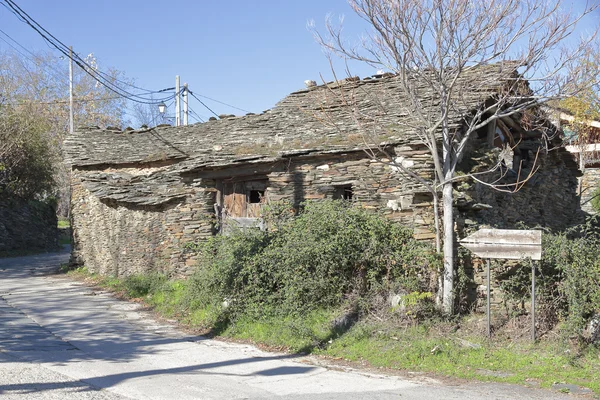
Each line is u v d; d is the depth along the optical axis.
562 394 6.22
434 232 9.78
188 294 11.40
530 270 8.44
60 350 8.36
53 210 30.50
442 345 7.89
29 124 27.77
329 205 10.54
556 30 8.74
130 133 17.00
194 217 13.64
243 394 6.23
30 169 27.45
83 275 17.09
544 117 11.12
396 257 9.49
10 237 26.00
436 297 9.16
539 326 8.11
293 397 6.10
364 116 10.58
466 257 9.35
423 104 10.85
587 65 9.09
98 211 16.80
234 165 12.84
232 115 15.37
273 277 10.10
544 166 14.45
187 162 13.95
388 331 8.49
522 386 6.55
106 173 16.31
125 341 9.20
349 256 9.66
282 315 9.53
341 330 8.86
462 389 6.44
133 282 13.93
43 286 15.28
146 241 14.80
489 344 7.92
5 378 6.50
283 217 11.66
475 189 10.22
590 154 18.69
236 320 9.88
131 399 5.99
